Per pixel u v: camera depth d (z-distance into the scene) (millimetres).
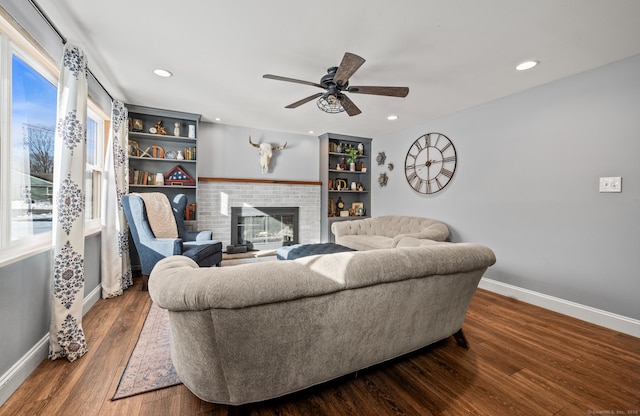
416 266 1459
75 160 1901
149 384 1550
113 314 2477
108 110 3156
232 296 1043
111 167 2953
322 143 5363
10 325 1476
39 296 1751
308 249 3316
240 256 4586
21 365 1547
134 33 2027
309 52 2270
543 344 2074
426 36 2033
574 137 2641
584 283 2574
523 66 2475
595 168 2506
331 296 1273
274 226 5117
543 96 2867
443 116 3979
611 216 2414
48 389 1503
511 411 1398
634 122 2281
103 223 2889
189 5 1729
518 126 3084
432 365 1787
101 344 1972
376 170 5434
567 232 2691
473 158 3570
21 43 1630
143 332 2150
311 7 1739
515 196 3117
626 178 2326
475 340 2125
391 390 1546
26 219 1785
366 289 1359
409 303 1550
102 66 2531
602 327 2391
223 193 4609
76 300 1855
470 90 3018
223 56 2354
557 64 2439
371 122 4359
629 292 2312
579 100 2605
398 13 1785
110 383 1558
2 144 1520
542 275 2881
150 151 4090
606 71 2436
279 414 1362
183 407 1392
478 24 1890
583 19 1824
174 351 1325
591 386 1598
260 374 1253
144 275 3064
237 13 1803
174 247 2920
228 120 4348
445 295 1704
